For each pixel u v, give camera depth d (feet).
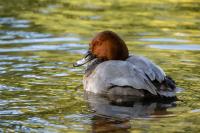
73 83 44.96
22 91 42.24
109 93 42.24
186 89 42.50
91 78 43.47
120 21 69.36
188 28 65.41
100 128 34.22
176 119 35.99
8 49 55.42
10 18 71.00
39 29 64.80
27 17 71.72
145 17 71.72
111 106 39.27
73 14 73.92
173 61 50.80
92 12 75.51
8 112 37.32
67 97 41.19
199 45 56.95
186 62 50.49
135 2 83.35
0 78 45.55
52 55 53.42
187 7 79.00
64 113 37.27
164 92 41.47
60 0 85.20
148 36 60.85
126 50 46.29
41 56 53.06
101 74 42.93
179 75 46.26
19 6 79.41
